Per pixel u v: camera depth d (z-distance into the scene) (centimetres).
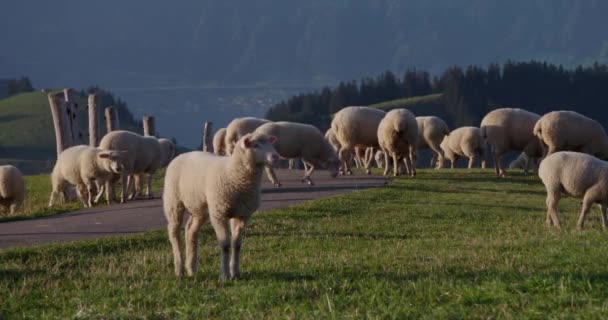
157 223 1864
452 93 16825
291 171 3597
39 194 3125
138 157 2570
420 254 1338
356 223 1845
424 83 18825
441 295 908
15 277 1230
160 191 2941
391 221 1891
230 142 2825
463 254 1309
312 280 1099
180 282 1131
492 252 1308
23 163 16125
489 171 3431
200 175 1150
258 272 1191
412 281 1016
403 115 2950
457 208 2142
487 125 3194
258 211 2027
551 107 16500
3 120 19425
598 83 16775
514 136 3153
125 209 2230
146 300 1008
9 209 2725
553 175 1786
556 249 1275
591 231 1608
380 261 1254
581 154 1777
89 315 929
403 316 833
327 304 903
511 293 894
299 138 2709
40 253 1407
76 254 1423
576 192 1767
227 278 1141
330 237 1630
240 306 931
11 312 1000
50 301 1053
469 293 898
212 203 1126
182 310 934
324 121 17700
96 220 1975
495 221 1914
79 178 2506
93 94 3306
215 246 1512
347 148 3192
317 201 2188
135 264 1303
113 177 2531
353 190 2550
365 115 3148
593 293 868
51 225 1911
